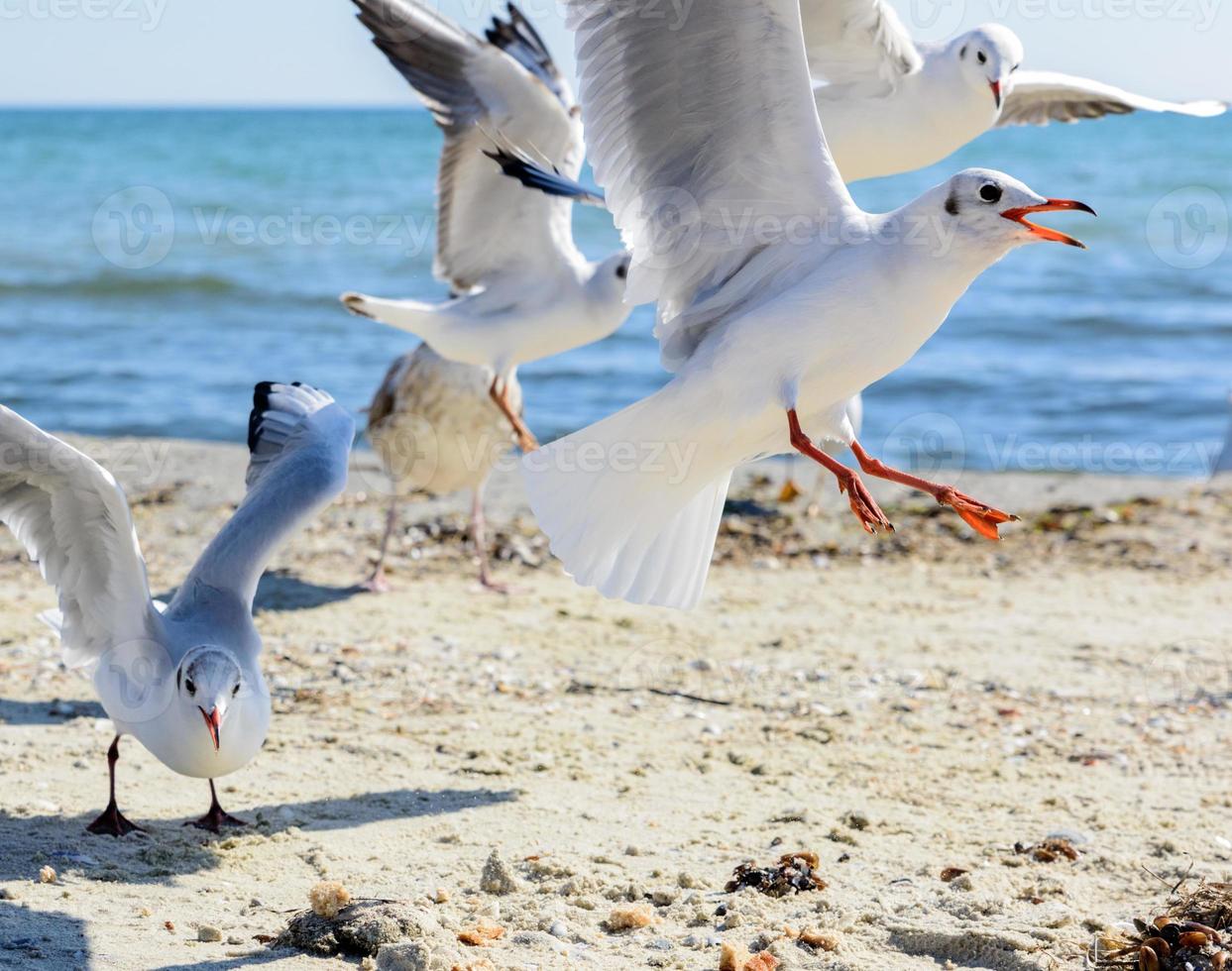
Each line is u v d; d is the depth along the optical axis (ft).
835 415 17.53
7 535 34.04
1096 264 84.84
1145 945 14.53
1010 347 64.95
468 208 28.22
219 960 14.20
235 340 66.18
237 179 133.18
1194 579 32.35
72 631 17.12
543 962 14.37
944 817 19.12
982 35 23.04
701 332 17.74
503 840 17.89
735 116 16.29
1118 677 25.49
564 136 27.71
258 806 18.83
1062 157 148.56
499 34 28.71
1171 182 125.29
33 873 16.26
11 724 21.43
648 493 17.39
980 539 35.78
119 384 57.16
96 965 13.91
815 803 19.58
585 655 26.43
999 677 25.46
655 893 16.30
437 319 28.73
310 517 17.99
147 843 17.37
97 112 272.72
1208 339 66.08
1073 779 20.66
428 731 22.07
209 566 17.69
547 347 29.07
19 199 117.50
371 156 154.61
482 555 31.04
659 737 22.22
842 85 23.53
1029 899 16.38
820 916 15.81
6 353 62.59
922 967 14.67
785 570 33.14
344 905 15.08
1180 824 18.84
